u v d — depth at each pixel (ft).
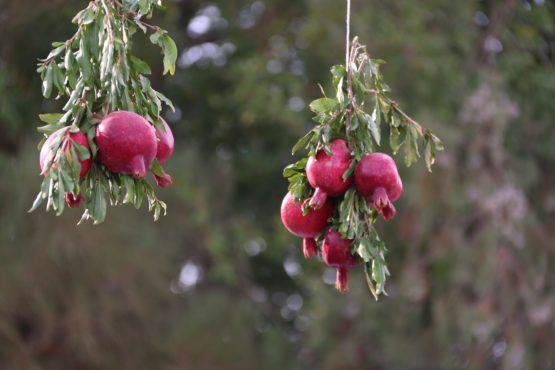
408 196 42.80
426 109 45.16
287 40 52.60
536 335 42.37
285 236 51.96
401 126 12.09
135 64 11.21
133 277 43.60
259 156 55.67
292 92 50.11
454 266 42.29
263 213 56.65
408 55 46.88
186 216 47.67
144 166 10.67
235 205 55.77
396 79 47.06
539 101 45.98
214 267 49.55
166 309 45.09
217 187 52.34
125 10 11.42
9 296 41.32
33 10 47.09
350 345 43.96
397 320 43.50
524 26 45.24
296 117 49.73
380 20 47.78
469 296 42.37
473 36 47.44
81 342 41.86
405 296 42.27
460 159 43.37
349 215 11.27
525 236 43.34
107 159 10.62
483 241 42.27
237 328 46.37
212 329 45.78
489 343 42.70
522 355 41.98
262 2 55.26
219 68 55.57
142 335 43.75
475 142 43.29
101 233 43.14
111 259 43.01
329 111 11.57
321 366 46.14
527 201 44.65
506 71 45.29
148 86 11.22
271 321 54.08
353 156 11.34
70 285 42.50
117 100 11.09
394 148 12.16
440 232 42.60
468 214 42.98
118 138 10.57
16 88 48.65
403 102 46.55
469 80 46.62
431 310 42.96
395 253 45.03
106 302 42.80
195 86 55.67
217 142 56.75
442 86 47.24
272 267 57.16
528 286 42.45
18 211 42.34
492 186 42.68
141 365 43.55
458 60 47.37
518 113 44.39
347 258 11.56
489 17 47.34
